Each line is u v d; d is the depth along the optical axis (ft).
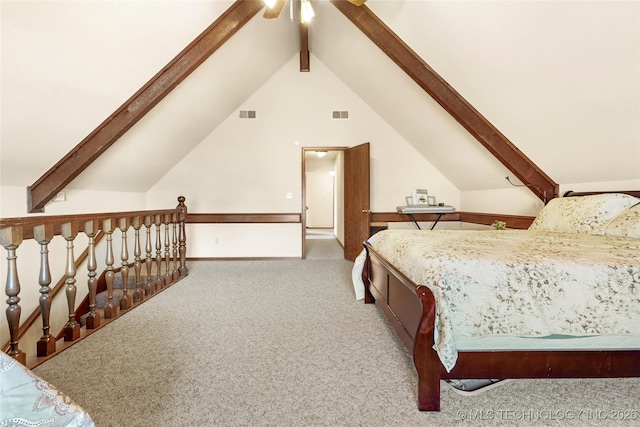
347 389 5.74
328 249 22.67
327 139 18.61
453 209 16.94
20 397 2.24
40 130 9.18
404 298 6.28
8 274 6.09
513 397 5.50
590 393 5.59
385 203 18.83
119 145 12.46
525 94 9.76
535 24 7.72
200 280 13.78
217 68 13.34
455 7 8.93
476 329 5.13
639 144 8.42
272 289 12.35
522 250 6.17
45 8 6.73
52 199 11.47
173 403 5.31
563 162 11.05
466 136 13.61
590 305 5.12
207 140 18.31
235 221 18.54
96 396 5.49
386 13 11.19
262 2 11.44
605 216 8.42
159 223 12.28
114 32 8.39
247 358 6.86
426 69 11.96
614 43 6.81
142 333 8.16
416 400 5.44
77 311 12.28
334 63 17.20
